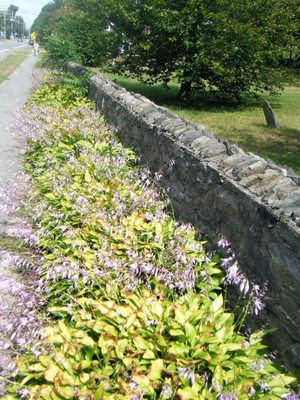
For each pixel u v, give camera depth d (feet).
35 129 24.11
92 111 29.58
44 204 13.83
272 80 49.39
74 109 30.91
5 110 39.34
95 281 10.59
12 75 72.23
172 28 42.70
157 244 11.50
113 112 25.73
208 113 40.70
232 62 45.32
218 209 11.54
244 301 9.98
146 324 8.82
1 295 10.78
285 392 7.74
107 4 49.01
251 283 9.64
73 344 8.50
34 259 12.48
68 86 39.58
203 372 8.04
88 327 9.15
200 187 12.71
